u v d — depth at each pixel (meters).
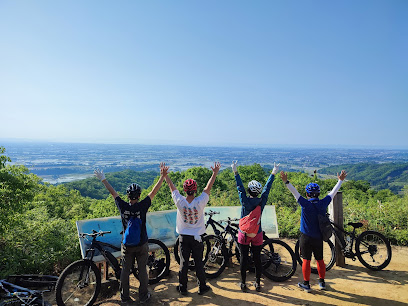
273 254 4.73
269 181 4.06
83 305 3.72
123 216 3.65
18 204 6.35
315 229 3.94
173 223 5.21
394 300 3.79
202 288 3.89
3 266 4.78
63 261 5.28
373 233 4.82
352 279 4.45
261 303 3.73
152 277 4.47
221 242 4.64
